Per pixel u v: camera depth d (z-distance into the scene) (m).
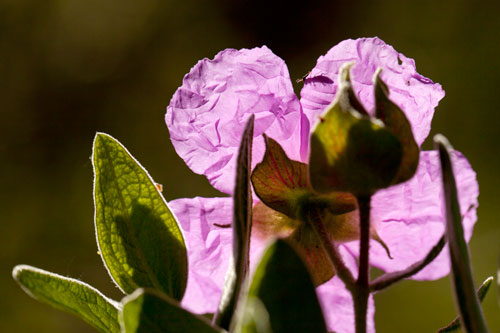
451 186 0.29
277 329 0.28
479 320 0.28
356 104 0.29
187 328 0.28
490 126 1.68
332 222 0.34
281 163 0.34
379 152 0.29
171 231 0.32
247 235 0.30
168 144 1.79
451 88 1.73
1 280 1.57
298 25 1.97
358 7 1.94
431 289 1.35
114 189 0.32
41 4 1.99
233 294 0.29
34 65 1.94
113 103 1.91
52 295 0.31
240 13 1.99
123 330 0.28
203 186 1.65
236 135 0.35
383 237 0.35
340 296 0.35
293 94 0.35
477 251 1.42
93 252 1.63
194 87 0.35
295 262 0.28
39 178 1.77
